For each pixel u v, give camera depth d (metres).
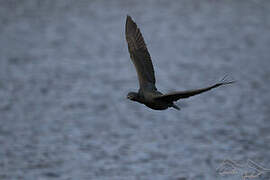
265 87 36.41
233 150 23.89
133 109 32.31
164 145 25.16
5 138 27.05
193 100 33.66
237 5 66.31
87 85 38.16
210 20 60.41
